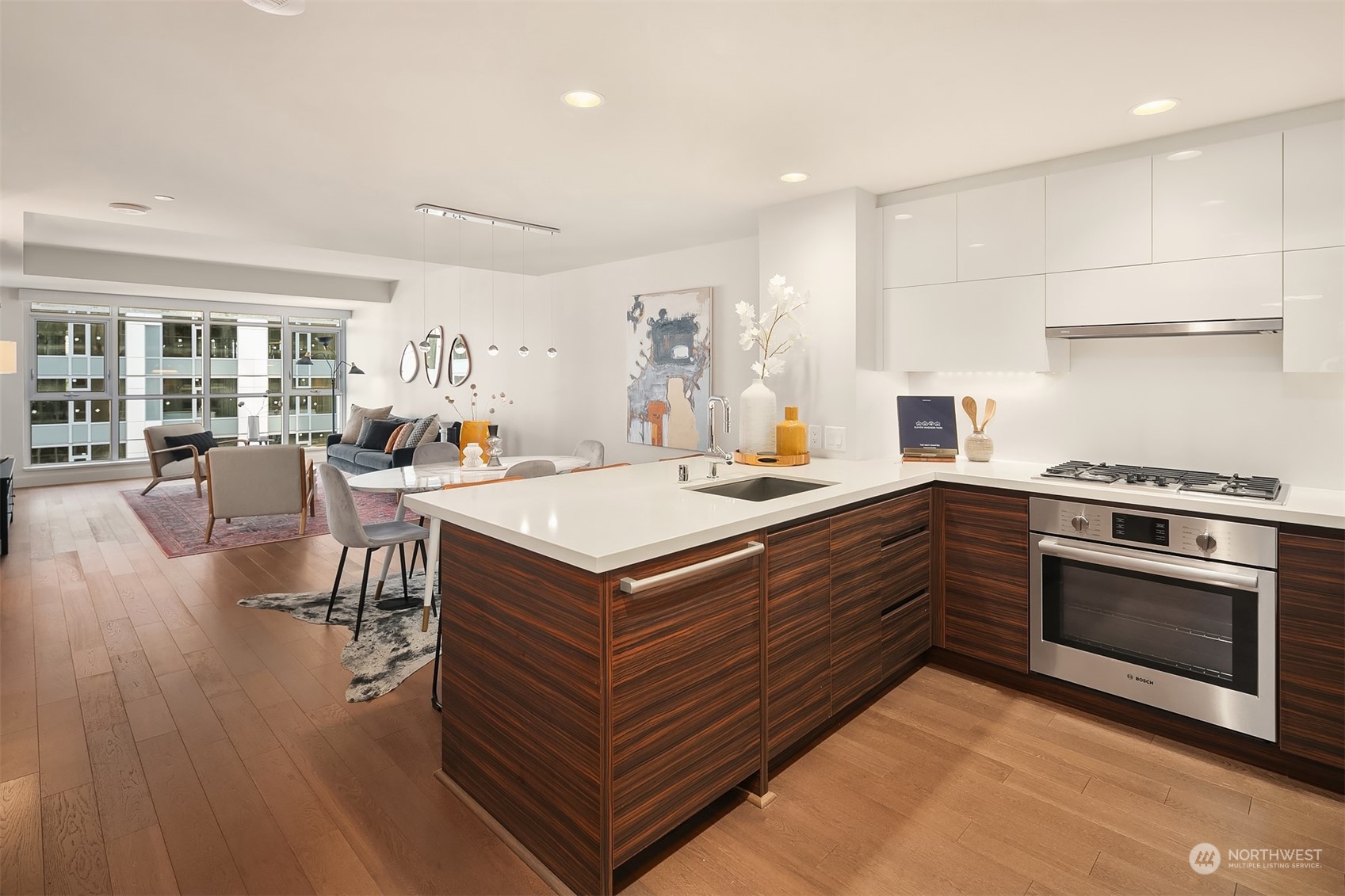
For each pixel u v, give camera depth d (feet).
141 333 29.45
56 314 27.40
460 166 9.84
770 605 6.88
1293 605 7.06
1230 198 8.02
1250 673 7.36
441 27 6.05
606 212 12.51
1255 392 8.71
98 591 13.64
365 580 11.13
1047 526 8.77
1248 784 7.12
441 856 6.05
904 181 10.47
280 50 6.46
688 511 6.86
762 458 10.53
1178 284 8.39
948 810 6.70
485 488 8.35
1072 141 8.84
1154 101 7.61
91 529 19.22
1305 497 7.73
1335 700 6.88
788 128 8.42
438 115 8.00
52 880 5.67
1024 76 7.02
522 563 6.03
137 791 6.93
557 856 5.77
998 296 9.86
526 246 15.78
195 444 25.45
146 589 13.80
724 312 15.34
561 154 9.36
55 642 10.94
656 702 5.68
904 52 6.52
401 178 10.44
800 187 10.85
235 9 5.75
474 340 25.32
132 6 5.68
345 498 10.90
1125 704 8.34
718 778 6.31
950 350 10.37
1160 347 9.41
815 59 6.65
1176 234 8.38
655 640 5.64
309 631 11.45
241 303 31.63
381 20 5.93
